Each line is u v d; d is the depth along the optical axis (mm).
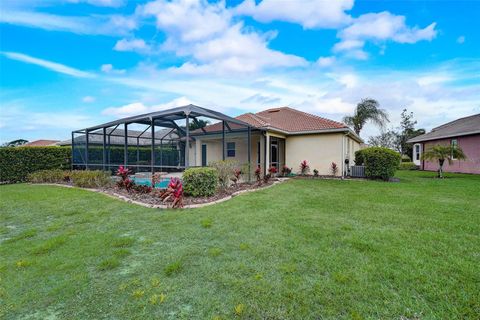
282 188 10008
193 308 2457
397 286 2766
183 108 9812
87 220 5453
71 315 2377
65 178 12078
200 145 16922
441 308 2414
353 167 14531
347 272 3059
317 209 6293
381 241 4055
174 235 4461
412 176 15938
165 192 7215
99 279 2994
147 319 2307
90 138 15461
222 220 5320
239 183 11547
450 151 14906
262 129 13125
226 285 2832
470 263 3271
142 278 3008
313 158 15234
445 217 5508
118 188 9344
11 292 2744
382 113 25500
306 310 2398
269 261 3391
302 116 17859
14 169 12703
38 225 5172
